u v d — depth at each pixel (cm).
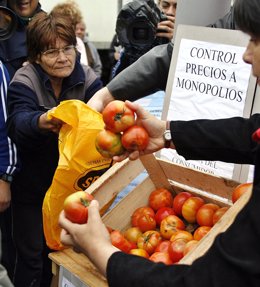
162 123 137
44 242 244
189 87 170
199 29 166
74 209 113
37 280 244
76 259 136
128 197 163
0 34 245
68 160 156
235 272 77
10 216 253
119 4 586
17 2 256
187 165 172
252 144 126
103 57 572
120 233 152
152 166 162
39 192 232
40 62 217
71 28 212
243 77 155
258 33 87
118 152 134
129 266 91
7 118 212
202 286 79
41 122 181
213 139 130
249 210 80
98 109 193
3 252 257
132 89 200
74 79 222
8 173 223
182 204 159
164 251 142
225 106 161
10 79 245
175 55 173
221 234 84
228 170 160
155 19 267
